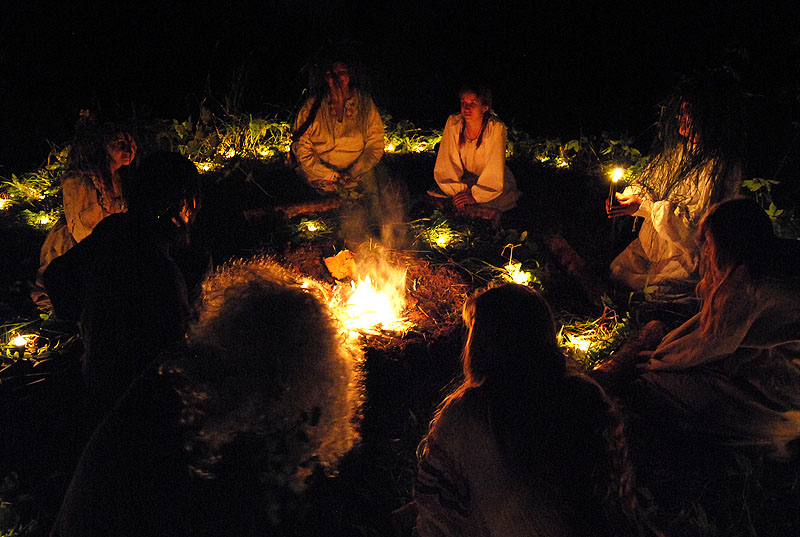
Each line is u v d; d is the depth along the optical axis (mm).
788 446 4324
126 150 5551
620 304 5832
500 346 2359
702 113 5367
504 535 2287
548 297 5922
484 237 6625
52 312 5566
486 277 6000
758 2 10914
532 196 7586
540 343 2371
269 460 1920
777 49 9570
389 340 5043
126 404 2051
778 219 6684
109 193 5582
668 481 4137
